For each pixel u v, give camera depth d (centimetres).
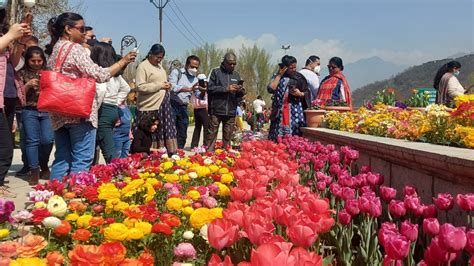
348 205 296
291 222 240
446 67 1062
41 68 750
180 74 1199
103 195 392
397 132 618
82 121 554
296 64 1059
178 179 528
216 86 1070
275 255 145
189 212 340
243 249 275
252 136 1630
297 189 348
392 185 459
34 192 430
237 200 320
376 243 290
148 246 312
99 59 711
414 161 389
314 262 153
